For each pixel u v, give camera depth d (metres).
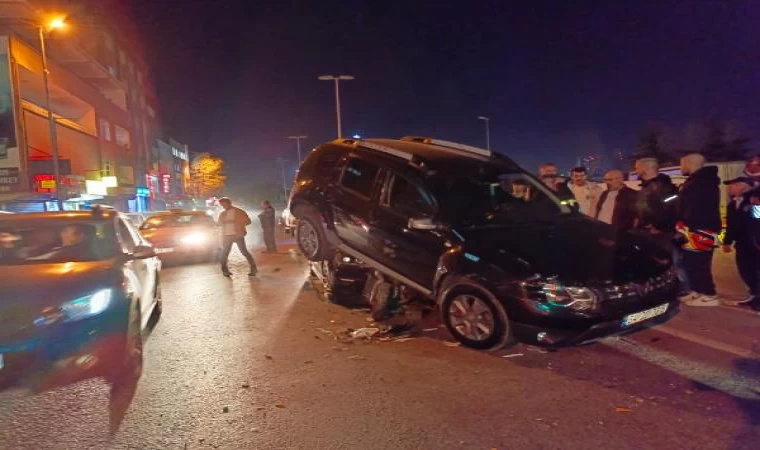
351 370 5.31
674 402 4.41
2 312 4.58
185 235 13.64
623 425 4.04
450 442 3.85
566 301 5.09
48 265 5.27
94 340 4.77
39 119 33.91
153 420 4.31
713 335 5.94
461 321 5.77
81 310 4.77
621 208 7.69
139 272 5.99
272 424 4.21
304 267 12.59
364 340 6.25
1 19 31.81
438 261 6.12
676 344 5.76
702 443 3.76
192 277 11.60
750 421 4.06
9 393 4.84
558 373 5.07
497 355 5.59
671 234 7.32
